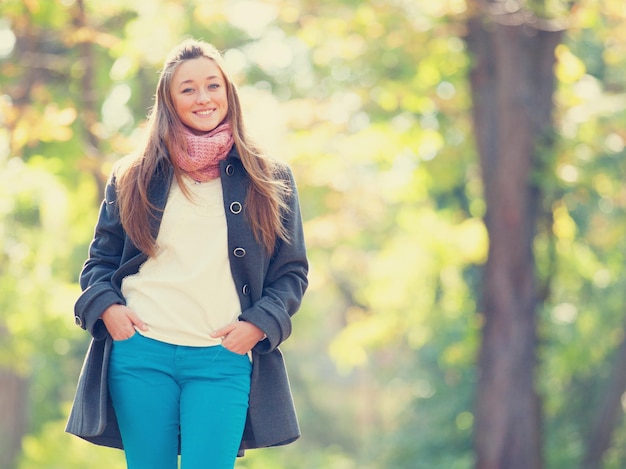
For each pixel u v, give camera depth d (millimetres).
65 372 27766
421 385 28969
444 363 25750
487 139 17406
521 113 16891
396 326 22812
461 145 19594
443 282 23281
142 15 15125
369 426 46188
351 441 44875
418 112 19359
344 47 17922
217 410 4926
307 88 24328
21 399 24922
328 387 58656
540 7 15164
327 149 17766
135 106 20016
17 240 17688
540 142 17109
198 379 4969
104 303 4984
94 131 14602
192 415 4922
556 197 18781
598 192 18906
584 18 14680
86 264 5168
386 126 18625
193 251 5000
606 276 24266
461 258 20688
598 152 17797
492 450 17062
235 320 5043
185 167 4984
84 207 17500
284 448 29844
